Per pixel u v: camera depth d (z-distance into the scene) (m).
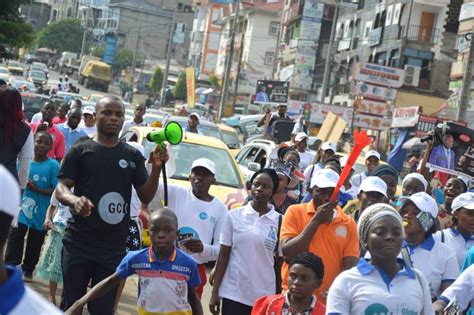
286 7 85.62
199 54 119.94
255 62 94.56
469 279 6.86
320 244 7.55
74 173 7.61
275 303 6.72
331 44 48.12
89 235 7.62
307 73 75.38
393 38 59.75
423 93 57.28
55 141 15.16
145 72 112.44
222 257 8.26
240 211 8.25
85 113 16.66
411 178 10.07
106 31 133.38
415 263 7.55
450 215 10.66
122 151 7.72
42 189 11.48
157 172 7.67
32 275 11.75
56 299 10.73
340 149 25.30
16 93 8.45
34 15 150.62
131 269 6.94
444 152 12.54
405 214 7.59
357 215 10.09
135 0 134.25
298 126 22.66
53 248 10.36
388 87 39.53
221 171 15.30
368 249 5.74
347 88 69.19
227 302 8.15
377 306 5.61
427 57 57.81
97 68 98.19
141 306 7.00
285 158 12.57
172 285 6.94
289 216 7.76
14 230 11.41
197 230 8.96
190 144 15.59
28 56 125.12
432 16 58.31
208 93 88.88
